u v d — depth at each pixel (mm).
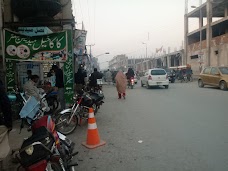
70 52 9773
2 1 10133
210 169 3936
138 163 4281
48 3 10219
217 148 4891
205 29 35094
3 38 8898
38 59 8867
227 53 29188
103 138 5895
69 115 6566
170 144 5230
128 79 20828
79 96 7086
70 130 6574
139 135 6023
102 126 7137
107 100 13172
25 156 2916
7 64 9227
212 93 14727
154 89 19250
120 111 9570
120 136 6012
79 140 5875
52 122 3703
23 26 10078
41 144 2949
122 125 7180
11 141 5828
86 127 7168
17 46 8719
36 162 2885
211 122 7070
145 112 9102
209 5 32594
